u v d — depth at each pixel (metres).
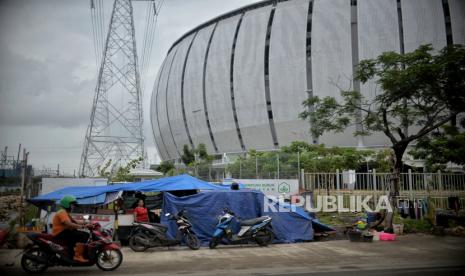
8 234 13.54
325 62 67.19
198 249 14.16
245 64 74.94
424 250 13.48
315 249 13.91
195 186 16.25
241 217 15.77
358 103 23.61
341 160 33.22
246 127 75.00
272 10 74.50
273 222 15.70
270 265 10.92
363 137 62.47
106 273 9.95
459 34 60.38
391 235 15.96
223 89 78.19
